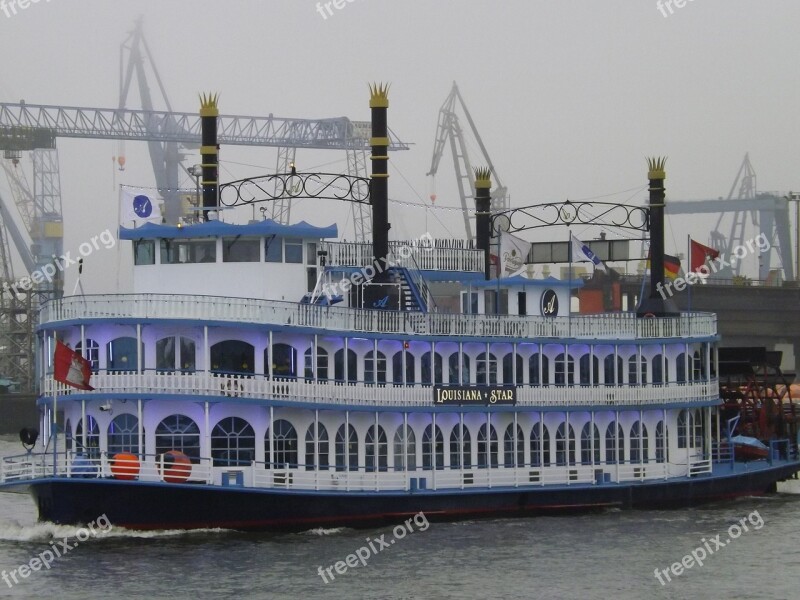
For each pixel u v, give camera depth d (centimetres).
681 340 13538
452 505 12019
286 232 11588
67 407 11194
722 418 15850
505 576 9944
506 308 13762
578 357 12875
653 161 14712
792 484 15825
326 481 11275
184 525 10781
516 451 12394
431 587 9531
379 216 12769
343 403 11344
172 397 10612
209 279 11562
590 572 10162
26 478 10700
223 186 13288
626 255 14912
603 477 12938
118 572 9650
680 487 13462
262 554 10256
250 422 10919
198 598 9012
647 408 13250
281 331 10944
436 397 11919
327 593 9262
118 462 10488
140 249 11762
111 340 10844
